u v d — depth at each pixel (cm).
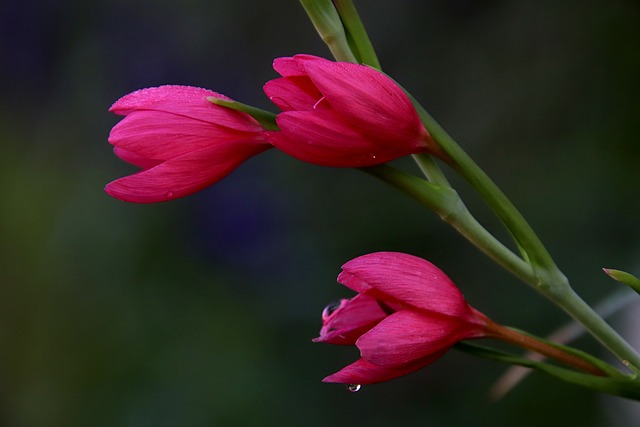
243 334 124
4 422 127
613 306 76
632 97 116
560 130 121
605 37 119
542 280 70
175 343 125
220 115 71
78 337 128
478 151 127
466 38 134
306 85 70
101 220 135
